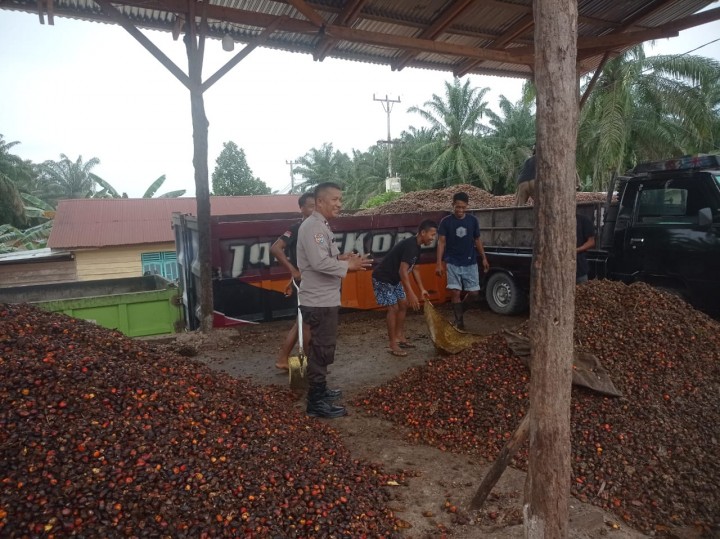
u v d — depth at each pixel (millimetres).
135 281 9156
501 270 7883
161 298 6602
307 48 7719
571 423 3557
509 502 2949
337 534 2434
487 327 7309
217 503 2332
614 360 4023
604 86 24203
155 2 6012
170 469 2389
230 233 6969
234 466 2584
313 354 4211
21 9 5926
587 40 7836
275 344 6699
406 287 5719
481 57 7629
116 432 2471
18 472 2141
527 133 34688
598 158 23297
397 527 2695
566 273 2121
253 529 2273
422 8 7012
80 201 18641
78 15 6293
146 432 2541
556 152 2061
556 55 2029
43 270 15555
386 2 6824
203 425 2818
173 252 17188
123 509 2148
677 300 4805
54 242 15984
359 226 7793
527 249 7422
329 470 2939
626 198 6449
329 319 4180
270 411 3453
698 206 5668
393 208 11688
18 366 2621
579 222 5980
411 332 7262
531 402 2254
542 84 2064
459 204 6602
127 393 2748
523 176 8641
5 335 2893
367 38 6828
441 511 2871
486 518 2799
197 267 7105
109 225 17250
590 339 4227
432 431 3842
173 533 2135
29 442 2262
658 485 3113
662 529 2818
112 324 6367
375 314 8219
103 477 2232
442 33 7738
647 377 3904
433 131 36250
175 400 2887
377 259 7973
